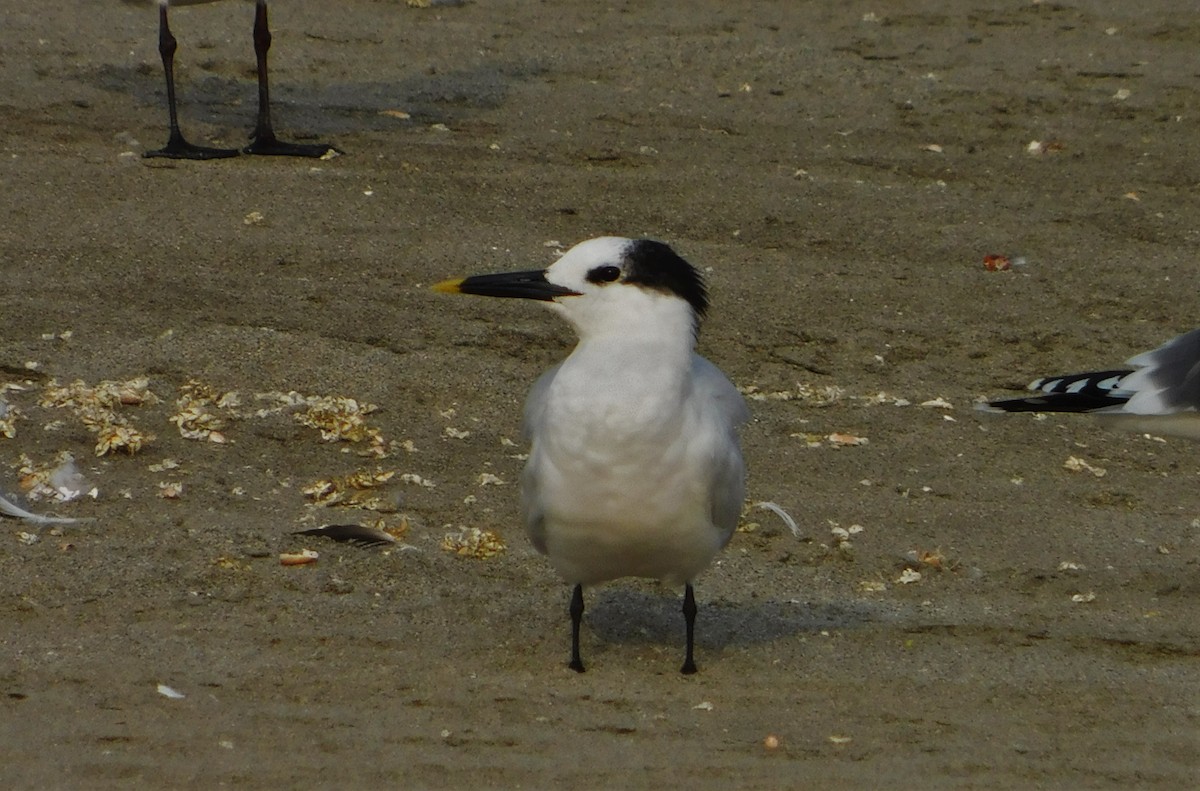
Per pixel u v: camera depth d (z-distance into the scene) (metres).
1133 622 9.95
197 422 11.91
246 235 15.31
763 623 9.72
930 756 8.13
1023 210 17.28
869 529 11.10
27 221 15.23
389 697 8.52
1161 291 15.48
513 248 15.45
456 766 7.83
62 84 19.47
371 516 10.80
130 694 8.38
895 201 17.33
